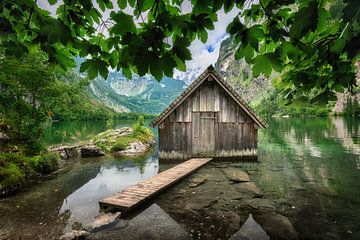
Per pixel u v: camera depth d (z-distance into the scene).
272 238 4.89
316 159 13.76
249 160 13.21
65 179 9.80
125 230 5.20
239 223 5.58
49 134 26.77
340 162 12.91
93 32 1.63
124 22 1.27
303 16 1.20
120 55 1.58
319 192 7.91
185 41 1.29
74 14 1.51
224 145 13.14
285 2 1.38
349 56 1.41
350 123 43.19
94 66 1.56
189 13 1.36
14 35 1.67
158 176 9.32
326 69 2.17
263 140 23.03
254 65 1.58
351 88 1.92
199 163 11.70
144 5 1.41
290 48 1.53
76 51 1.84
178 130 13.07
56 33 1.43
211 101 13.12
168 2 1.51
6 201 7.06
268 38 1.62
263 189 8.26
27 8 1.51
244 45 1.50
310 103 2.20
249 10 1.53
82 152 15.30
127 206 6.17
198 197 7.41
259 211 6.29
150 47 1.26
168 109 12.65
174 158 13.09
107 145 18.30
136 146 17.89
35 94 11.44
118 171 11.31
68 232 5.07
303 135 26.77
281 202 6.96
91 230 5.18
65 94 12.63
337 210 6.36
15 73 10.09
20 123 11.16
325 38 1.82
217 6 1.34
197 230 5.22
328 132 28.88
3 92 10.66
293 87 2.38
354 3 0.97
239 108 13.15
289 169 11.35
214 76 12.74
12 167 8.73
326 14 1.30
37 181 9.42
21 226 5.38
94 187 8.70
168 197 7.42
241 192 7.88
